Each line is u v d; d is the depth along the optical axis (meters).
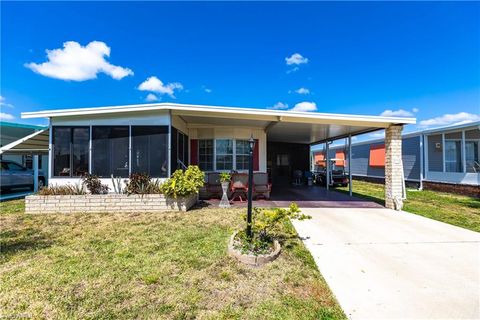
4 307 2.71
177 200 7.28
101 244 4.54
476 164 11.62
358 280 3.38
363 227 5.92
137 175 7.52
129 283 3.19
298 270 3.61
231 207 7.97
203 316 2.58
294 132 11.48
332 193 11.91
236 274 3.46
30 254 4.09
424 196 11.52
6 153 10.13
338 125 8.64
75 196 7.13
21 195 10.98
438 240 5.03
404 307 2.79
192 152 10.75
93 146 7.80
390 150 8.17
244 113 7.76
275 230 5.48
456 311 2.71
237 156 10.80
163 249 4.30
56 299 2.85
